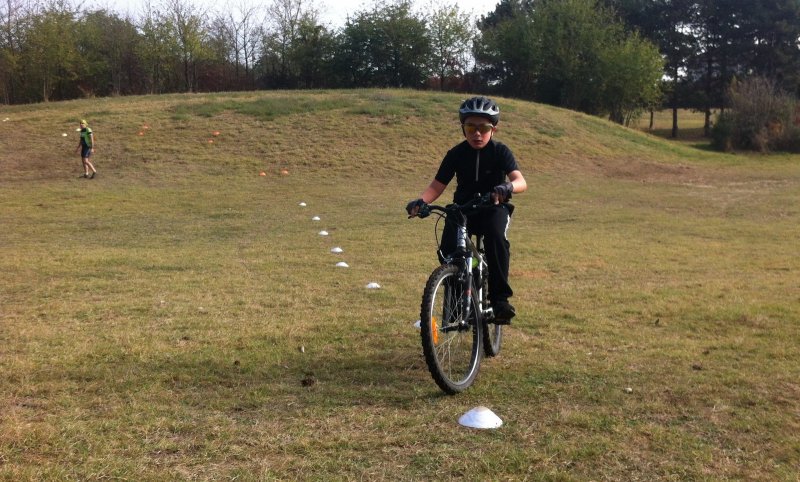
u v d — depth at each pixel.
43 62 45.19
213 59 49.16
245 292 7.26
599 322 5.93
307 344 5.20
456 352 4.51
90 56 48.03
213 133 26.11
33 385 4.18
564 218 15.23
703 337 5.46
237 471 3.05
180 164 22.95
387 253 10.27
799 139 35.84
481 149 4.47
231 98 31.89
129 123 26.95
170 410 3.80
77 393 4.08
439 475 3.04
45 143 24.69
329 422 3.64
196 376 4.41
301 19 49.50
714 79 55.53
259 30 50.94
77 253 10.05
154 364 4.65
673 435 3.47
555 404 3.93
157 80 49.09
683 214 16.16
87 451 3.24
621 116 47.19
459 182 4.57
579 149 28.34
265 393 4.10
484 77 52.19
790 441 3.39
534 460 3.18
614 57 44.03
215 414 3.76
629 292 7.27
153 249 10.69
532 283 7.88
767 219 15.32
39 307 6.46
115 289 7.39
